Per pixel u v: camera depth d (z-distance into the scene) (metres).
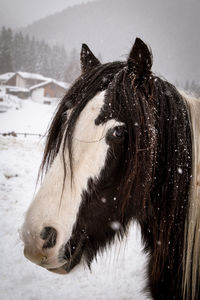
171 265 1.97
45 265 1.61
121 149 1.66
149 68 1.71
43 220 1.56
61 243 1.59
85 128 1.60
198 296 1.96
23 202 6.59
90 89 1.71
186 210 1.87
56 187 1.60
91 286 3.98
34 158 10.94
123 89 1.67
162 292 2.07
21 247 4.77
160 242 1.91
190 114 1.93
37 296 3.73
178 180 1.79
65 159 1.62
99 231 1.78
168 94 1.87
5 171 8.57
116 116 1.61
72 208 1.60
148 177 1.66
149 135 1.64
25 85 70.44
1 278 4.00
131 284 4.02
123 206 1.68
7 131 28.45
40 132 29.83
